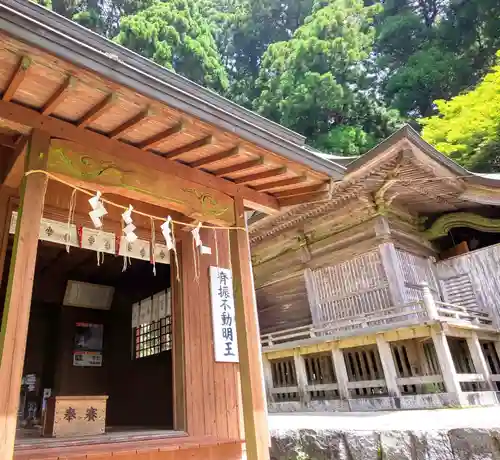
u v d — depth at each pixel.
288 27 36.81
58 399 5.16
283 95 25.88
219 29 37.22
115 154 3.98
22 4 4.01
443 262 13.49
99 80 3.12
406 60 33.06
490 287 12.34
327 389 11.04
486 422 5.86
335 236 13.36
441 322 9.13
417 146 10.34
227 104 5.60
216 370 5.55
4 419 2.78
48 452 3.86
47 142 3.53
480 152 17.72
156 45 25.22
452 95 28.33
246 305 4.62
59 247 7.10
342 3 26.72
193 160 4.48
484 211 13.73
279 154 4.35
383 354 10.11
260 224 13.76
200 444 4.76
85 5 28.09
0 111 3.31
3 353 2.88
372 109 26.69
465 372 11.07
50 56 2.85
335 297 12.87
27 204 3.27
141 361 8.34
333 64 26.05
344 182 11.41
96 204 3.73
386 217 12.41
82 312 8.91
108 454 4.09
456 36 31.16
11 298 3.00
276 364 13.34
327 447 6.42
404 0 35.66
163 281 8.58
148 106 3.46
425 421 6.66
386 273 11.77
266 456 4.15
